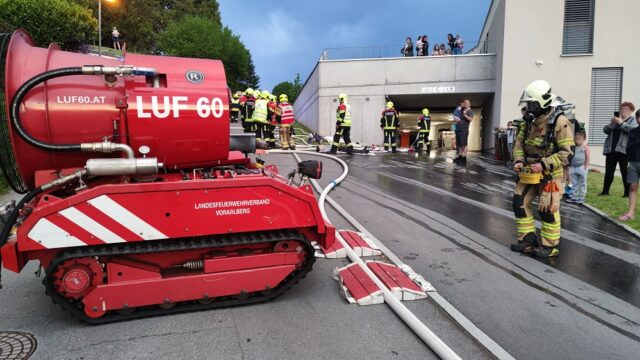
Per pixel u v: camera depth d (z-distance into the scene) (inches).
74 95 134.3
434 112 1133.7
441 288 168.7
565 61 705.6
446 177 444.5
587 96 701.9
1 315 145.9
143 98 140.0
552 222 206.7
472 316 146.0
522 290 168.1
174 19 2177.7
